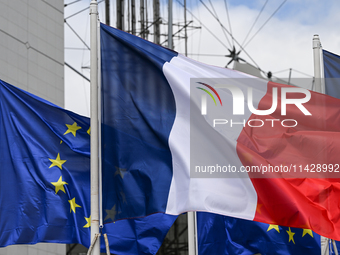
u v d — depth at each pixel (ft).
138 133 32.50
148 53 32.96
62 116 37.29
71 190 36.42
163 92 32.71
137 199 31.89
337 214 31.83
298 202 31.04
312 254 45.44
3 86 36.83
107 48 33.17
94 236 31.24
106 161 32.24
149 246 41.04
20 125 36.70
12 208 35.76
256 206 31.19
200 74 33.01
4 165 36.09
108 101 32.73
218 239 46.98
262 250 46.24
